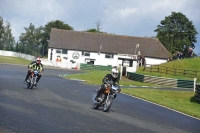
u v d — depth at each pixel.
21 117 12.88
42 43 147.50
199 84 29.36
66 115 14.61
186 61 60.81
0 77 34.00
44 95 21.64
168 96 31.25
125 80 50.44
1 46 102.88
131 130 12.93
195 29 121.06
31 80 24.81
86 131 11.62
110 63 100.88
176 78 51.66
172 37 119.81
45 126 11.62
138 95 28.75
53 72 59.41
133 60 57.62
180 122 17.19
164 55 100.88
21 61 83.81
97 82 41.50
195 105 27.06
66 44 101.75
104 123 13.73
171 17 121.19
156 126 14.82
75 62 99.81
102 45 102.06
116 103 22.14
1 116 12.63
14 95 19.80
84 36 104.38
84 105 18.88
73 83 37.16
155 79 48.00
